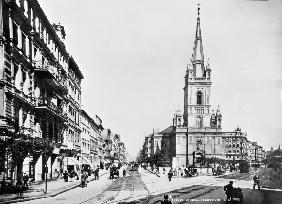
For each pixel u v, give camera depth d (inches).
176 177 2810.0
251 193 1430.9
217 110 5674.2
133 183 2059.5
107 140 6210.6
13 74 1411.2
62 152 2230.6
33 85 1694.1
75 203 1076.5
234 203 969.5
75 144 2815.0
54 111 1875.0
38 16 1779.0
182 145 5556.1
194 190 1576.0
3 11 1307.8
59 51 2308.1
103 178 2568.9
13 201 1053.8
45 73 1742.1
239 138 6058.1
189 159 5482.3
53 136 2012.8
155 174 3380.9
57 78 2112.5
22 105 1509.6
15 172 1417.3
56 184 1718.8
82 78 3201.3
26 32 1584.6
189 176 2805.1
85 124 3430.1
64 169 2349.9
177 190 1577.3
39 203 1056.8
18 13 1423.5
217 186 1823.3
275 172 2053.4
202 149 5492.1
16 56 1437.0
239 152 5856.3
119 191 1524.4
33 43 1691.7
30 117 1622.8
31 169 1689.2
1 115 1246.9
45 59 1903.3
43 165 1850.4
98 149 4746.6
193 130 5551.2
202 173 3484.3
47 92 2005.4
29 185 1565.0
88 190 1558.8
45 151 1370.6
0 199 1088.8
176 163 4608.8
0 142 1173.1
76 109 2901.1
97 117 4613.7
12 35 1376.7
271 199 1230.9
